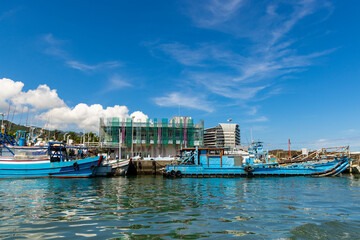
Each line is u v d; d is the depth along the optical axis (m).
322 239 8.34
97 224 9.97
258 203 15.05
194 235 8.56
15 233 8.77
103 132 61.81
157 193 19.62
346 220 10.88
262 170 38.66
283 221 10.61
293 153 80.81
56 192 20.09
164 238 8.24
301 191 21.20
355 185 27.00
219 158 38.56
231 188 23.36
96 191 20.81
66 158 37.69
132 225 9.81
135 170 46.03
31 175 33.00
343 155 42.91
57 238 8.23
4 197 17.33
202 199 16.55
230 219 10.89
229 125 153.62
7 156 32.91
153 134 64.25
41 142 39.91
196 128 65.44
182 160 40.78
